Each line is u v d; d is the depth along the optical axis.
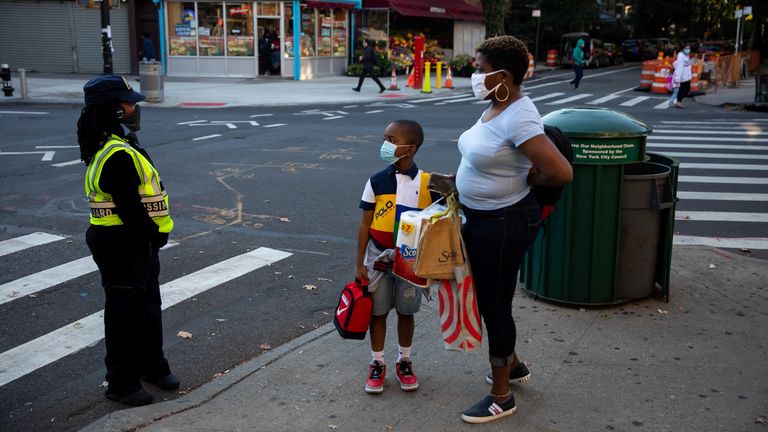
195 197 9.31
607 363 4.31
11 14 30.91
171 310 5.62
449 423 3.66
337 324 3.91
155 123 16.48
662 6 58.38
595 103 23.14
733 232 8.05
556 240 5.09
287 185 10.05
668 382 4.06
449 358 4.43
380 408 3.83
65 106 19.98
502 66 3.25
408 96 24.27
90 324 5.33
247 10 29.17
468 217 3.57
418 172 3.81
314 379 4.18
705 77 29.33
